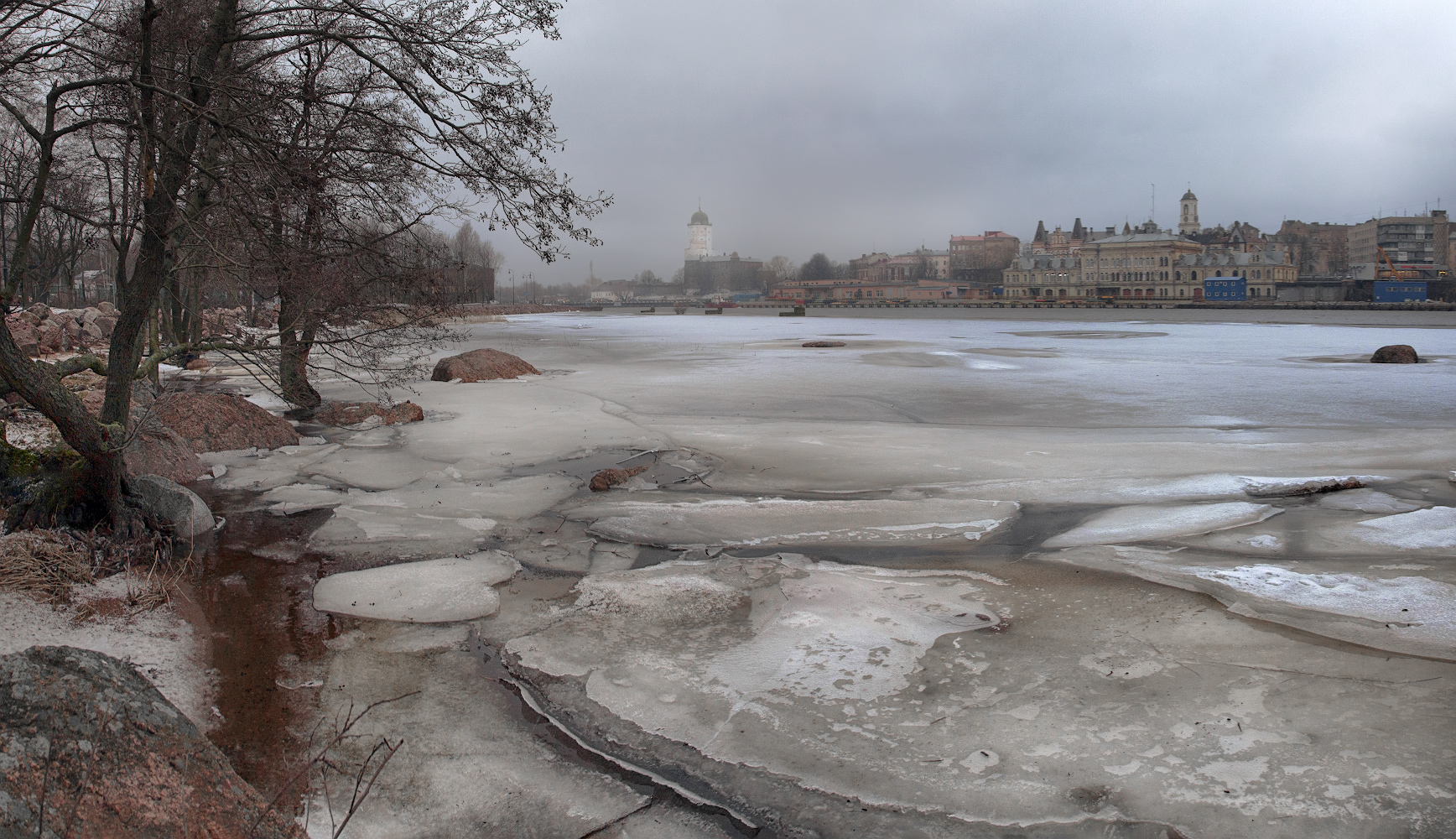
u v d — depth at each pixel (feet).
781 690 16.47
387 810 12.66
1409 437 42.96
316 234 28.27
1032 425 48.01
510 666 17.63
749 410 53.72
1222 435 44.47
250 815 9.06
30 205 22.08
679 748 14.52
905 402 57.82
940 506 30.30
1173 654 17.63
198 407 41.37
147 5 21.44
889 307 565.12
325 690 16.49
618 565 24.30
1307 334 154.51
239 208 24.67
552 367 84.74
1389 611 19.70
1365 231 634.43
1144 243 540.11
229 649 18.30
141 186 25.30
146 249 24.38
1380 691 15.75
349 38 26.08
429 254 31.81
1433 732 14.25
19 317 79.97
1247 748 13.98
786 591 21.77
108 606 19.60
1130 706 15.53
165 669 16.87
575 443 42.45
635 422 48.78
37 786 7.38
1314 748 13.91
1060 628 19.22
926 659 17.72
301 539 26.76
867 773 13.66
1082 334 157.58
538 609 20.89
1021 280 600.80
